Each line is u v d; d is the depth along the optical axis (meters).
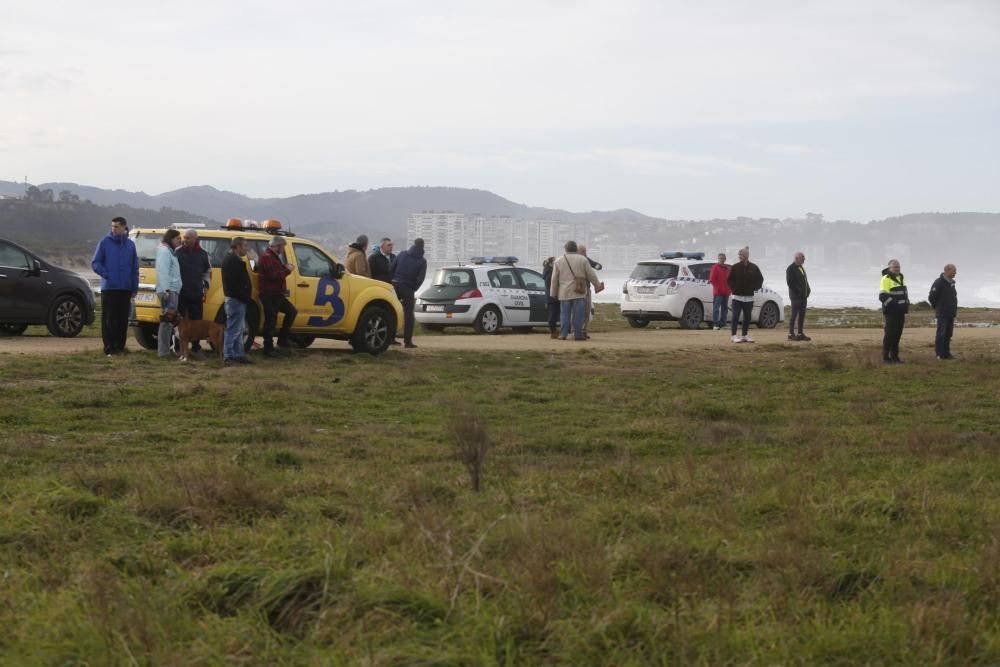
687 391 14.83
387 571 5.12
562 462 9.43
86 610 4.56
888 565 5.59
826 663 4.26
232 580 4.91
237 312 15.95
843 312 43.81
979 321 37.00
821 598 5.09
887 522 6.83
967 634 4.48
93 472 7.63
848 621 4.70
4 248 19.20
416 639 4.25
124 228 16.41
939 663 4.23
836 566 5.53
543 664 4.19
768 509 7.23
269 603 4.65
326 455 9.51
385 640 4.25
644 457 10.03
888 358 19.42
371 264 20.53
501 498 7.34
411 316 20.36
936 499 7.39
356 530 6.21
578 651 4.27
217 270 16.84
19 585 5.07
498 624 4.37
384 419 11.88
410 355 18.58
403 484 7.66
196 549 5.81
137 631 4.28
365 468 8.63
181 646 4.20
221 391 12.73
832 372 17.55
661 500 7.46
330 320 18.05
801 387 15.50
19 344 18.11
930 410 13.57
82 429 10.58
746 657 4.26
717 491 7.86
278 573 4.84
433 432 10.99
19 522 6.18
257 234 17.50
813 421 12.51
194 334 16.05
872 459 9.65
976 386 16.08
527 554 5.46
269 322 16.91
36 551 5.75
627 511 6.93
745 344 22.50
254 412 11.91
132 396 12.27
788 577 5.32
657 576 5.26
